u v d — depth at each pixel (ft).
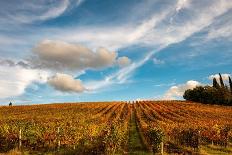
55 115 225.76
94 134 117.08
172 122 187.11
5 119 180.14
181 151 102.53
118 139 100.89
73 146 105.70
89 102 389.19
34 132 107.04
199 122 175.94
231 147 117.08
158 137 98.73
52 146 104.78
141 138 134.21
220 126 141.69
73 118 190.70
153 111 278.26
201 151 102.37
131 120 222.07
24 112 266.16
